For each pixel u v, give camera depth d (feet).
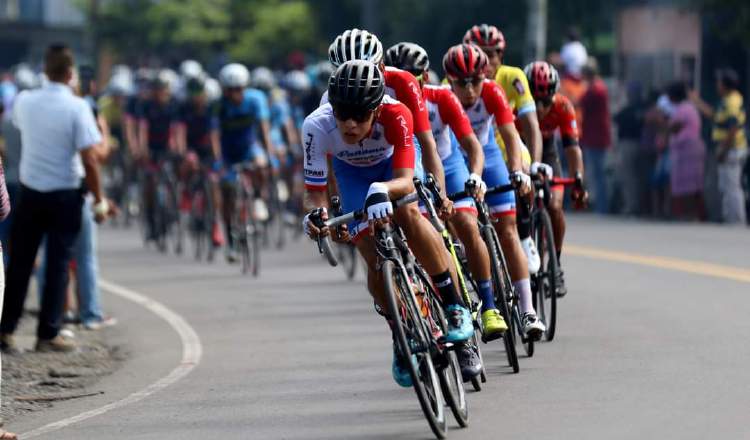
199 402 84.84
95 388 93.35
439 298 73.77
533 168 93.76
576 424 71.97
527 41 265.54
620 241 170.40
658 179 204.44
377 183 68.85
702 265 141.38
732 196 192.65
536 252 98.07
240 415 79.71
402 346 67.26
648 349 93.71
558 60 221.66
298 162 204.33
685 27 215.92
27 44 533.14
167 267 168.35
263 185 164.76
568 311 113.29
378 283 73.41
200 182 177.17
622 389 80.64
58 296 108.68
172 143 183.11
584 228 191.93
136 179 227.81
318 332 111.86
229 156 163.02
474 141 85.05
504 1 288.30
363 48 74.90
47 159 106.83
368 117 68.95
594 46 269.23
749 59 211.61
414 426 74.02
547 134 103.09
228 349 106.32
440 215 73.72
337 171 75.46
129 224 232.12
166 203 188.65
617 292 123.65
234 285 147.43
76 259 121.49
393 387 86.22
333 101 68.54
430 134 76.74
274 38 400.47
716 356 89.86
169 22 417.28
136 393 89.76
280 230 188.65
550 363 90.48
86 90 132.87
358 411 79.00
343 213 75.41
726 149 191.31
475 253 84.89
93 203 109.19
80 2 446.19
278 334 112.06
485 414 75.72
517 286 91.15
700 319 105.91
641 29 224.94
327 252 69.72
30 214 107.65
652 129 209.56
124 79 251.60
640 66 225.35
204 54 420.36
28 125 106.83
